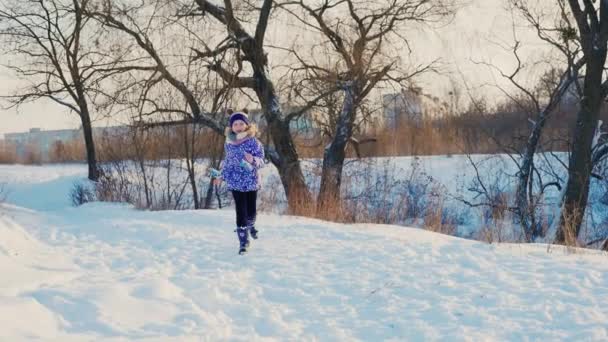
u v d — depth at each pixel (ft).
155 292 17.95
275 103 61.36
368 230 31.94
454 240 29.84
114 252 26.94
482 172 71.46
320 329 16.34
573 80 55.36
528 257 24.72
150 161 59.93
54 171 122.93
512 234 41.81
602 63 50.88
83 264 23.81
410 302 18.65
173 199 57.93
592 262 23.73
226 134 27.30
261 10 60.59
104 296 16.83
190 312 16.80
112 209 49.90
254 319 17.03
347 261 23.94
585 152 51.60
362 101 59.57
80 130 101.19
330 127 62.23
